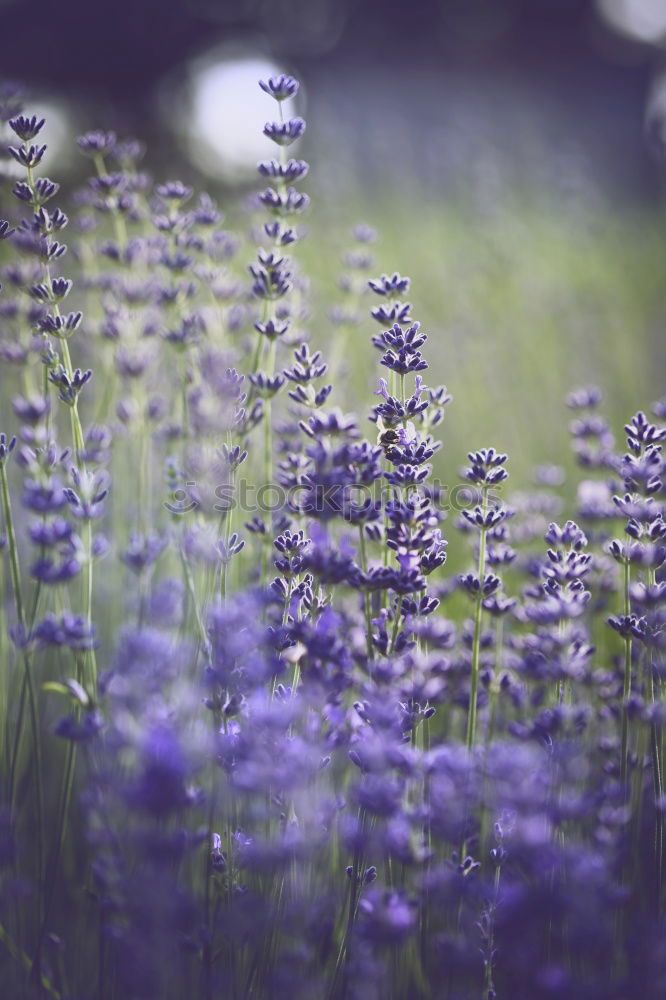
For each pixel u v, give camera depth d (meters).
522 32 29.66
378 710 2.13
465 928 2.35
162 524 4.04
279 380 3.15
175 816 2.23
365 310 6.14
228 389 2.57
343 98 16.42
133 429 3.79
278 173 3.25
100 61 19.53
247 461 4.03
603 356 7.72
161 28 20.30
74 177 6.80
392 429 2.75
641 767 2.74
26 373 3.73
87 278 4.51
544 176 10.65
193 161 7.54
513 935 2.09
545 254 9.92
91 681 2.67
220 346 3.82
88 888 2.75
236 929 2.13
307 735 2.13
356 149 10.79
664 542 2.75
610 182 12.98
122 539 4.01
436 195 10.69
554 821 2.17
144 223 4.94
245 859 2.28
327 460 2.45
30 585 3.51
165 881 1.93
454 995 2.29
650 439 2.79
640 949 2.18
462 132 11.93
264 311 3.24
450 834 2.23
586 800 2.45
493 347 7.64
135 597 3.63
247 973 2.41
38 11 19.52
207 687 2.17
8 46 19.36
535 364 7.48
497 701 3.33
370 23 29.23
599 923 2.04
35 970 2.56
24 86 3.45
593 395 4.11
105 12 19.48
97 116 7.36
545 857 2.00
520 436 6.44
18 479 4.53
